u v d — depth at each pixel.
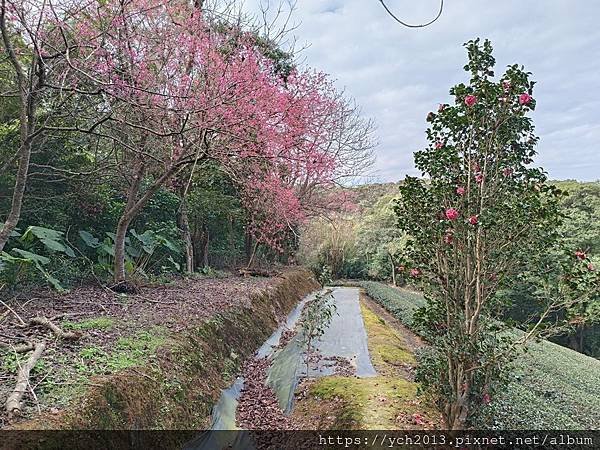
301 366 5.98
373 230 20.98
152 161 6.91
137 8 5.54
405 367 6.08
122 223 6.85
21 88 4.66
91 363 3.51
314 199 14.52
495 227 3.23
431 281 3.72
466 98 3.23
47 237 5.84
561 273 3.18
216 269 12.09
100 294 6.23
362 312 10.83
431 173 3.57
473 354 3.33
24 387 2.71
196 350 4.91
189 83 5.99
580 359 7.75
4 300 5.24
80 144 7.04
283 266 16.81
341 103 13.35
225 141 6.70
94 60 5.21
